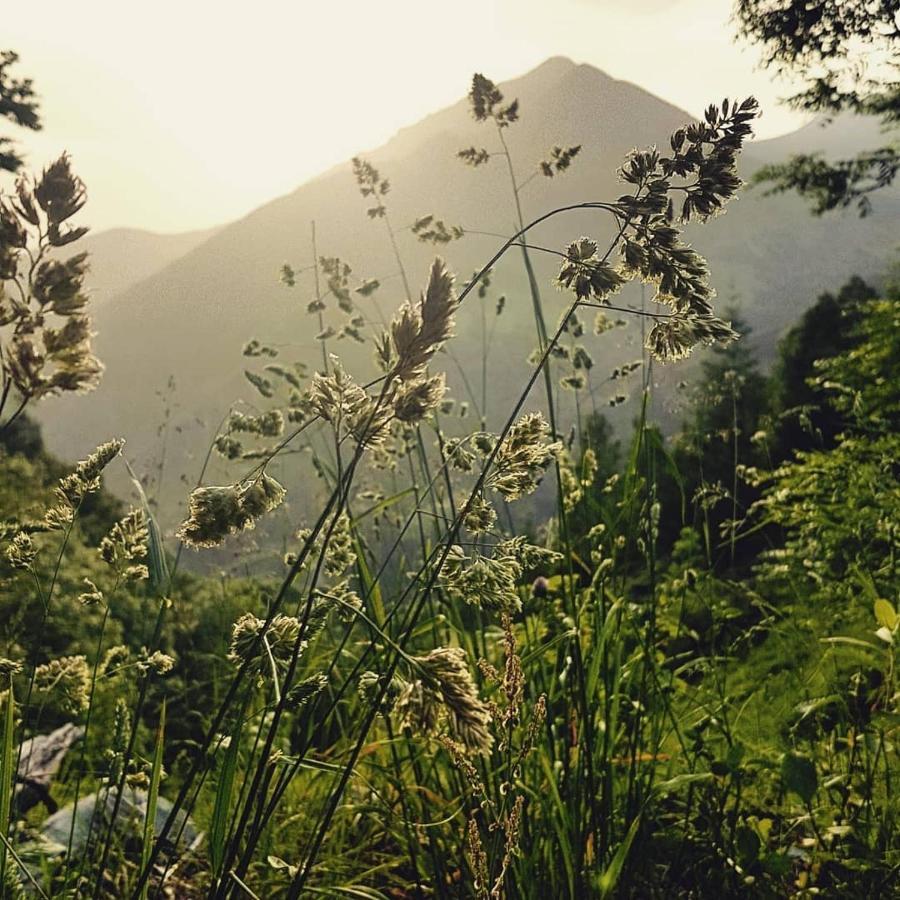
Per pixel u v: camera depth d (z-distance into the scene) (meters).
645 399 2.66
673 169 1.58
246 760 2.96
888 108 25.88
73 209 0.89
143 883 1.47
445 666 1.11
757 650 3.75
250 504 1.14
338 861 2.94
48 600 2.01
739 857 2.45
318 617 1.61
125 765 2.09
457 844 2.55
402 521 4.01
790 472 6.44
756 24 25.16
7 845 1.63
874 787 2.79
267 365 4.75
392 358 1.19
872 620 3.53
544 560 1.67
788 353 34.66
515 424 1.57
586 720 2.42
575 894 2.27
